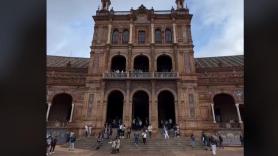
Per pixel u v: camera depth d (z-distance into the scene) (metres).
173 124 42.06
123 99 41.84
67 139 35.03
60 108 44.12
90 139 33.28
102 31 43.94
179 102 38.59
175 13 43.91
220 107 44.53
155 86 39.69
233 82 42.44
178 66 40.84
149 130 34.09
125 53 42.16
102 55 42.28
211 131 38.81
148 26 43.94
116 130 36.84
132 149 29.33
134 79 39.69
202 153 27.14
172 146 30.61
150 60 41.31
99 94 39.72
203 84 43.34
